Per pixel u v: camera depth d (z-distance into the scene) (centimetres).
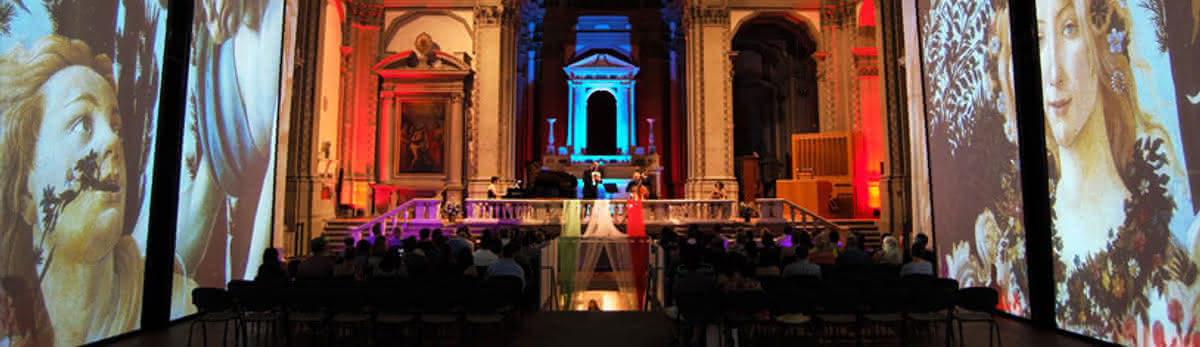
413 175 2056
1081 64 711
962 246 978
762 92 2736
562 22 2588
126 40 705
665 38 2598
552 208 1720
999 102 865
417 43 2072
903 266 800
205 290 642
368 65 2125
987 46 895
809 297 627
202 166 859
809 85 2636
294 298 642
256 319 640
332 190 1905
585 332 721
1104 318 678
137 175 731
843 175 2145
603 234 1534
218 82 902
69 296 621
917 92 1201
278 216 1171
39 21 579
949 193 1023
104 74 668
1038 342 698
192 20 825
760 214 1762
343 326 700
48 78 590
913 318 640
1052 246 773
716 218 1747
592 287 1269
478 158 2061
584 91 2494
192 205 834
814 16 2258
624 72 2484
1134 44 626
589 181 2066
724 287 643
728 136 2111
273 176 1106
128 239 717
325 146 1941
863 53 2172
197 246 845
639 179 1800
